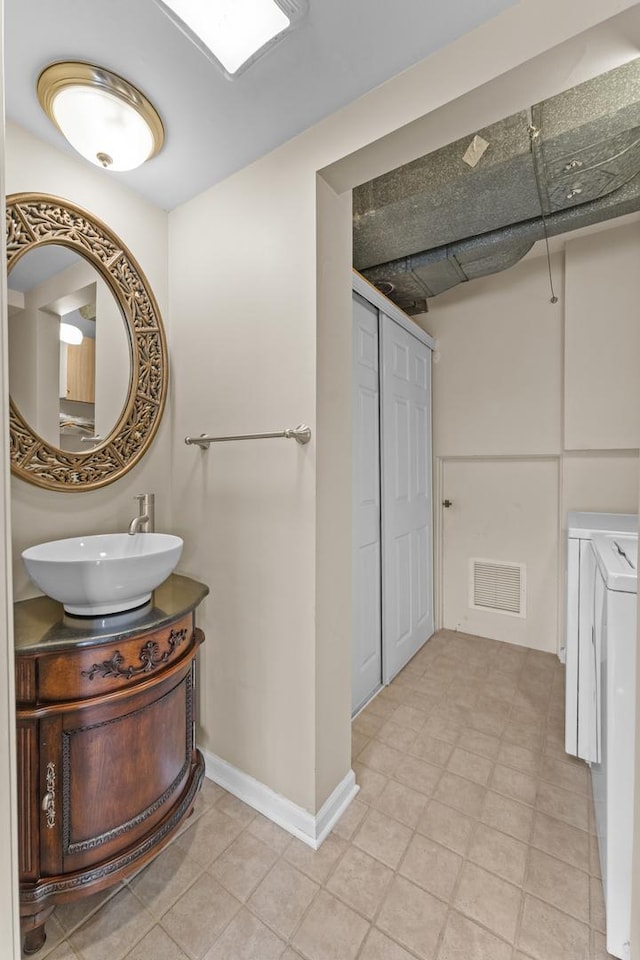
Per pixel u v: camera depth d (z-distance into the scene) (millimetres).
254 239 1487
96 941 1097
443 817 1464
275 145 1408
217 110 1258
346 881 1241
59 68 1109
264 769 1501
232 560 1583
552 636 2699
